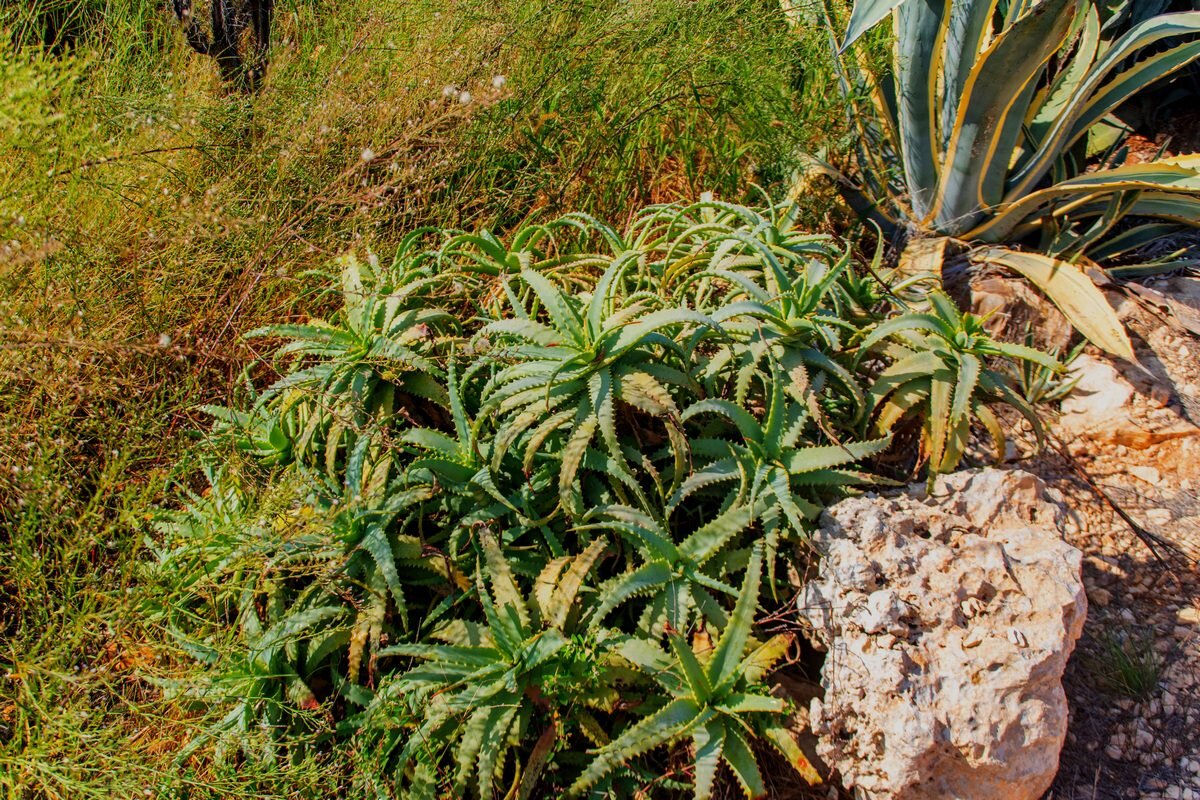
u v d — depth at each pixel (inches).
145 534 92.0
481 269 114.4
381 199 119.4
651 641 83.7
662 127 147.4
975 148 125.9
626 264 98.9
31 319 97.0
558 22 145.2
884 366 112.9
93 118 110.7
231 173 119.8
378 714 80.9
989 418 102.1
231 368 111.7
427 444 94.9
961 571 84.1
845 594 83.7
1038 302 123.3
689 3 142.3
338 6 157.2
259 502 94.2
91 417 97.6
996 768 76.9
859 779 80.6
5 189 98.4
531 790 81.7
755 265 111.5
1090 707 91.8
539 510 95.3
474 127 129.5
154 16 151.3
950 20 124.0
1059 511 92.9
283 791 77.9
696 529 96.3
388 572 86.7
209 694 82.9
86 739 77.9
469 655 83.0
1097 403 116.1
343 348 102.2
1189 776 85.7
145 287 107.6
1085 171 151.4
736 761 78.5
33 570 84.8
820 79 145.5
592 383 91.0
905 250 134.8
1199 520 104.7
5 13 118.1
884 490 100.2
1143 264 133.1
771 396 97.2
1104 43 152.5
